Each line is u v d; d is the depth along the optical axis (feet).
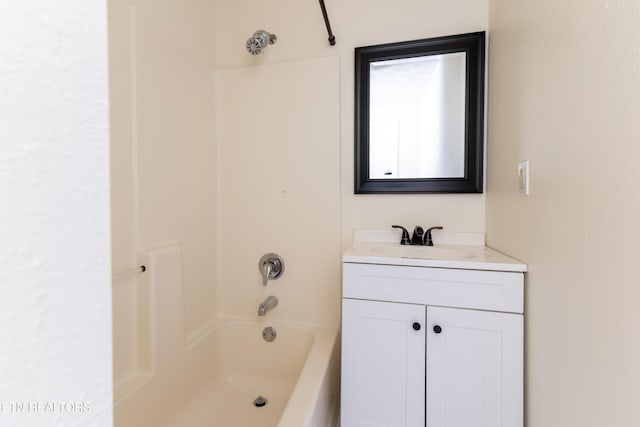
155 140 3.91
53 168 0.81
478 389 3.22
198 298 4.82
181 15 4.38
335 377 4.40
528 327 2.98
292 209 5.09
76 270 0.86
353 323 3.58
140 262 3.64
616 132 1.72
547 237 2.57
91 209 0.89
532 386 2.89
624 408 1.66
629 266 1.62
